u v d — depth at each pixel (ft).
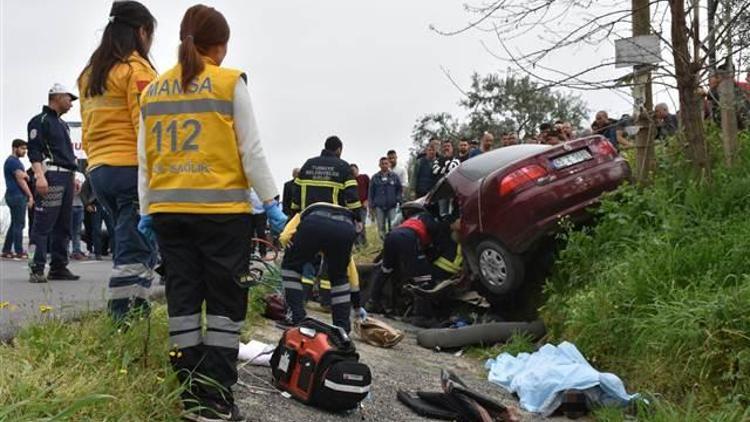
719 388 16.10
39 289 25.67
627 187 23.63
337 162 24.07
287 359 15.24
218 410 12.49
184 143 12.41
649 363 17.87
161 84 12.83
